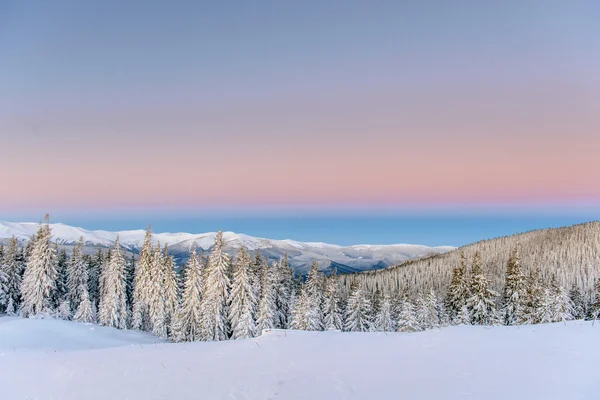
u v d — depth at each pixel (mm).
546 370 8406
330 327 55031
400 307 59406
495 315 47562
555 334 12055
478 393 7465
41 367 13492
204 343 16578
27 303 53438
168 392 9461
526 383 7727
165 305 58625
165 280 59312
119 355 14672
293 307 58812
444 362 9906
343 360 11109
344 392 8297
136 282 64625
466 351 10859
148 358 13555
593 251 149750
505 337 12289
